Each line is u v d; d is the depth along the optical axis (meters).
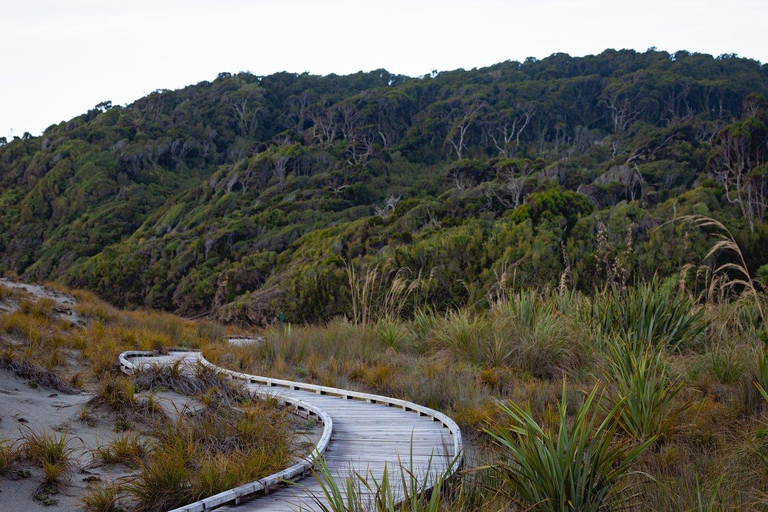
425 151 111.81
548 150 110.12
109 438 5.84
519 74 146.25
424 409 8.00
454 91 132.25
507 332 10.98
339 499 3.68
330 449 6.21
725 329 9.91
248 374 10.48
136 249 61.81
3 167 107.38
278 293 37.81
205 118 127.81
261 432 6.12
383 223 50.69
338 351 12.41
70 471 4.99
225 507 4.46
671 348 9.90
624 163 70.38
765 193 46.66
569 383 9.09
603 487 4.27
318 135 110.25
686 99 122.12
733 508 4.21
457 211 51.84
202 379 8.00
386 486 3.60
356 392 9.24
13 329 9.59
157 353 11.58
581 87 130.25
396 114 122.81
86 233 81.00
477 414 7.60
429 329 12.92
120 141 106.38
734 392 7.40
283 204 70.44
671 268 28.78
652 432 6.23
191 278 52.31
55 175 94.25
